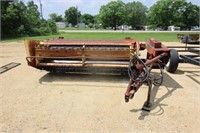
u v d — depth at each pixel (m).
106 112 3.54
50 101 4.01
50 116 3.42
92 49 5.13
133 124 3.16
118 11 65.31
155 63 4.60
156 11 60.44
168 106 3.78
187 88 4.73
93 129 3.03
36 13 30.02
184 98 4.15
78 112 3.55
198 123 3.20
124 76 5.55
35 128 3.07
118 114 3.47
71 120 3.29
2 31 23.41
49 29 28.48
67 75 5.71
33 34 26.33
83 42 5.70
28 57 5.10
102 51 5.11
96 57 5.18
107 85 4.88
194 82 5.17
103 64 5.14
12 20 24.45
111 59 5.25
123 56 5.07
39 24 28.75
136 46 5.20
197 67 6.88
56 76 5.64
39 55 5.35
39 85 4.94
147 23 71.81
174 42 14.83
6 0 24.06
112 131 2.98
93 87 4.76
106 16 65.81
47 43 5.69
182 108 3.70
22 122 3.24
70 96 4.24
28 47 5.14
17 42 16.19
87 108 3.70
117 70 5.45
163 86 4.85
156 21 60.94
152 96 4.23
